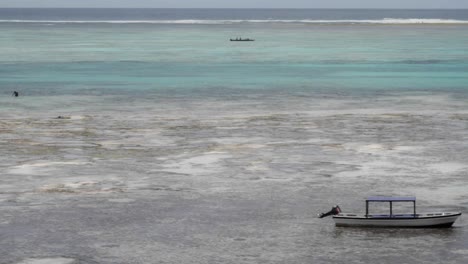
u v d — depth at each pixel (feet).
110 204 147.54
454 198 151.74
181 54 526.98
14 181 163.53
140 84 343.46
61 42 654.94
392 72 400.88
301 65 443.73
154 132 220.64
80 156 187.73
